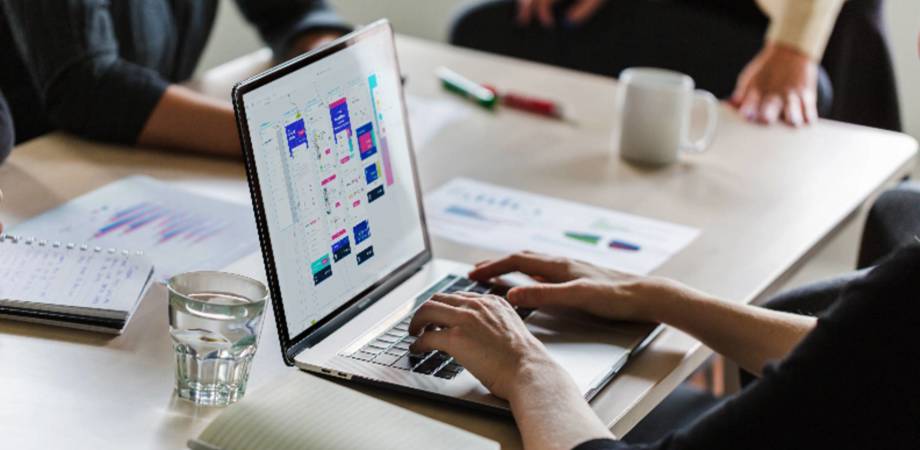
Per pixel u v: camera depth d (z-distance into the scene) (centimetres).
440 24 428
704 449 96
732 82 271
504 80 213
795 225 162
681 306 126
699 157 186
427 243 140
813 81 223
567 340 122
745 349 125
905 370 91
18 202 147
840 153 193
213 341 104
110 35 178
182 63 229
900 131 250
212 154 171
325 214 120
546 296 126
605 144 188
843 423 92
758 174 180
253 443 95
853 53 248
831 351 93
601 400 114
